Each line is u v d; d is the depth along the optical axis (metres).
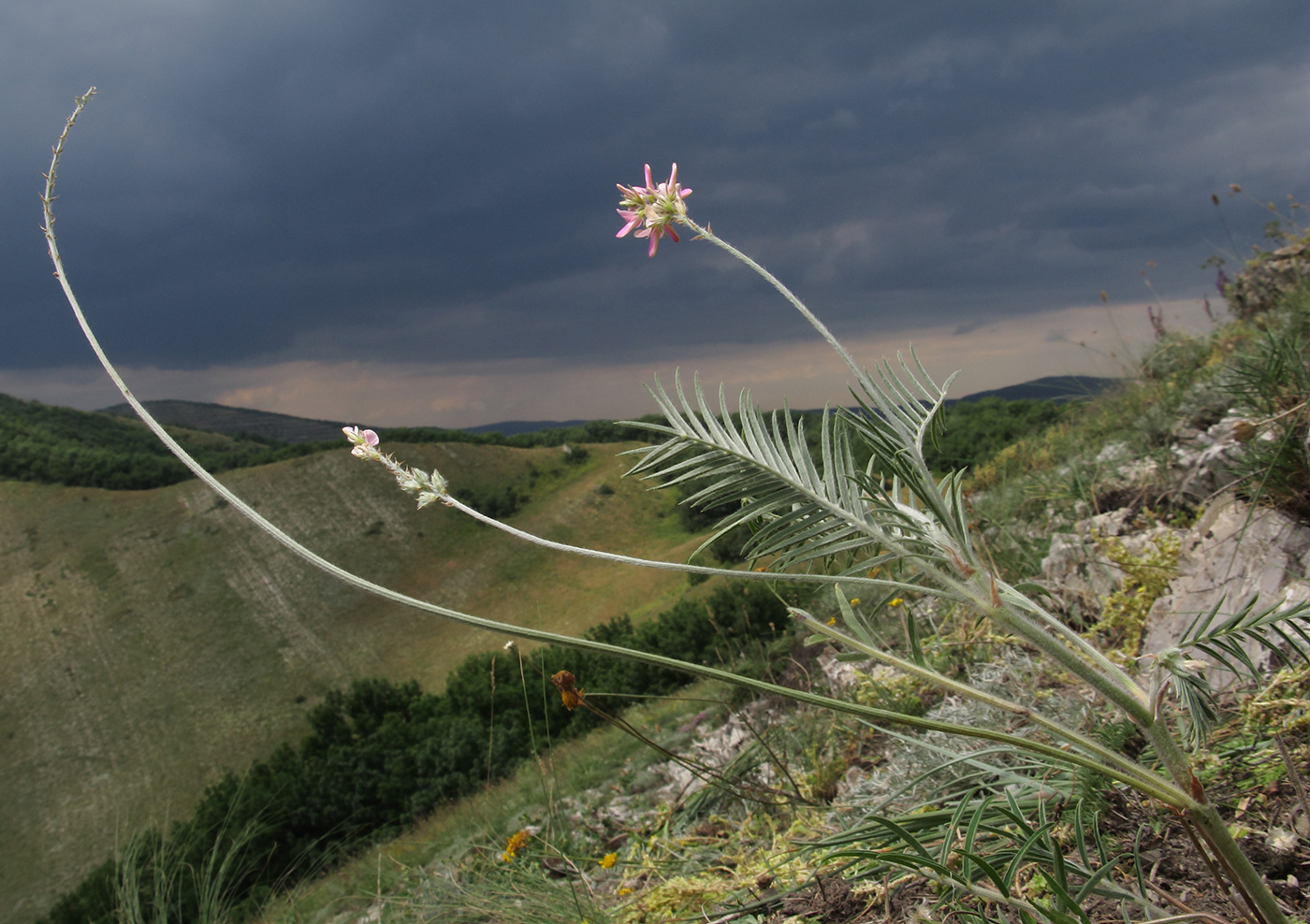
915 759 2.19
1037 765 1.58
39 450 106.94
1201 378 4.71
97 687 72.12
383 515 94.19
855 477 1.13
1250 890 0.94
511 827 5.41
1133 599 2.54
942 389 1.16
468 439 113.50
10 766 63.09
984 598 1.08
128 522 96.38
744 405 1.21
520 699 17.88
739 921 1.92
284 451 111.56
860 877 1.38
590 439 121.69
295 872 5.07
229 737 64.25
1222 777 1.63
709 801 3.41
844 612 1.25
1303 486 2.26
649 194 1.16
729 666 5.42
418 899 3.06
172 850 4.12
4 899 47.94
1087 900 1.40
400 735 23.20
